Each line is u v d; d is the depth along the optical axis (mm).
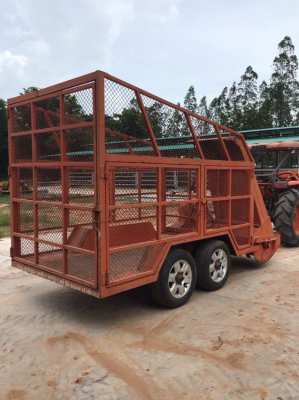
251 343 3627
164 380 3027
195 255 5039
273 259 6793
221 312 4406
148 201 4379
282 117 49219
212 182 5070
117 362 3322
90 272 4246
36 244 4590
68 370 3199
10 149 4773
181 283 4625
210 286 5066
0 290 5297
